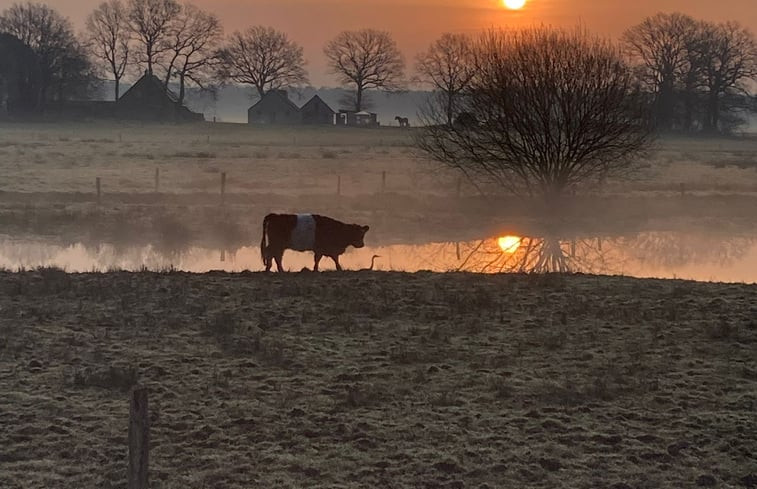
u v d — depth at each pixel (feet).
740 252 88.94
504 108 104.32
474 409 36.47
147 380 39.32
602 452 32.42
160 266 73.26
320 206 110.22
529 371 41.45
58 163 154.81
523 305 54.49
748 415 35.86
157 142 236.43
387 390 38.42
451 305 53.93
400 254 83.46
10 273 62.13
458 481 29.81
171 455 31.65
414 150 205.16
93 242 85.46
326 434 33.78
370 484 29.63
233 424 34.47
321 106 444.14
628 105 105.09
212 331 47.21
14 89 375.86
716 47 396.98
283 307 52.95
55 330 46.93
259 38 467.93
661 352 44.50
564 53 103.91
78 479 29.58
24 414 34.91
